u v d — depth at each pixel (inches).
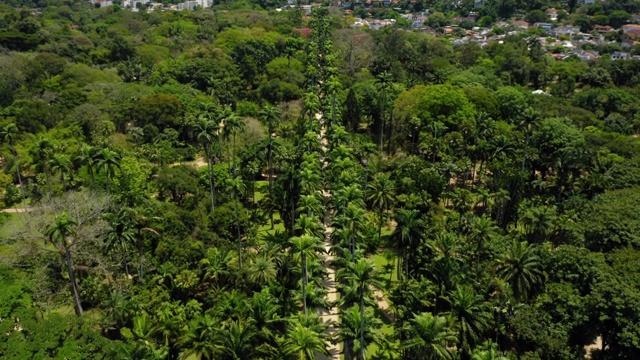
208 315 2251.5
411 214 2591.0
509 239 2965.1
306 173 3221.0
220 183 3774.6
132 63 6353.3
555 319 2260.1
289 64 6530.5
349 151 3742.6
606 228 2652.6
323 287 2598.4
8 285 2226.9
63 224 2417.6
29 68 5546.3
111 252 2701.8
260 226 3622.0
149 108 4736.7
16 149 3954.2
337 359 2397.9
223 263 2709.2
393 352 2397.9
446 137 4222.4
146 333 2252.7
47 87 5231.3
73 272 2591.0
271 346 2063.2
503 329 2274.9
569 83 6063.0
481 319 2112.5
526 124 3841.0
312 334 1985.7
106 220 2736.2
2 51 5979.3
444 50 7347.4
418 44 7623.0
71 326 1967.3
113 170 3164.4
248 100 5797.2
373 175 3754.9
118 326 2488.9
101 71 5748.0
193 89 5556.1
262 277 2522.1
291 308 2418.8
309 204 2903.5
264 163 4202.8
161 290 2551.7
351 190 2940.5
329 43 7263.8
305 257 2348.7
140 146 4456.2
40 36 6825.8
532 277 2342.5
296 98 5767.7
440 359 1964.8
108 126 4347.9
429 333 1909.4
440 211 3412.9
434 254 2600.9
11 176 3818.9
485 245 2768.2
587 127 4616.1
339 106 5201.8
